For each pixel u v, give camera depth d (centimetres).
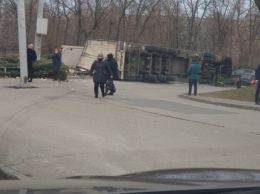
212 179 276
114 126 1123
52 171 713
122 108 1503
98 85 1775
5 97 1555
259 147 973
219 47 5638
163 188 241
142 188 242
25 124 1069
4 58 2595
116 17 5191
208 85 3438
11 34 4353
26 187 261
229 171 321
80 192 239
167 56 3269
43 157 791
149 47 3156
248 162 823
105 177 313
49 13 5122
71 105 1476
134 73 3103
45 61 2572
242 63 5697
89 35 5091
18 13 1847
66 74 2514
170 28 5609
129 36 5262
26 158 780
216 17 5694
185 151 891
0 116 1157
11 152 814
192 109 1642
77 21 5194
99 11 5081
